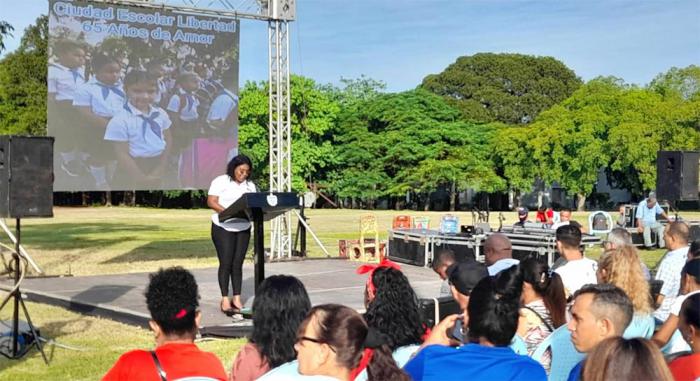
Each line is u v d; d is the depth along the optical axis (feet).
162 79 49.39
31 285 41.14
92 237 85.05
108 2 47.50
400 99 211.20
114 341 27.91
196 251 66.69
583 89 203.92
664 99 195.31
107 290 39.17
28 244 73.51
